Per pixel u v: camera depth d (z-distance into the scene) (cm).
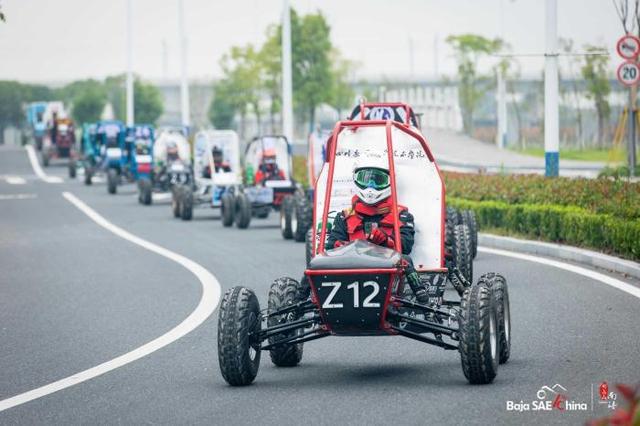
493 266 3847
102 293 3478
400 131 2383
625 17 7481
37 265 4372
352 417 1773
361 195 2155
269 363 2283
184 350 2447
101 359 2384
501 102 14588
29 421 1848
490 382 1994
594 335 2452
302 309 2166
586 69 12962
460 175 5753
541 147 14925
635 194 4062
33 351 2527
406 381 2042
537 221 4491
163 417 1828
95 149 11069
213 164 6469
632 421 1042
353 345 2441
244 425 1752
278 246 4809
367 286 1928
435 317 2217
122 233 5750
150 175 8594
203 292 3388
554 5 5475
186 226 6153
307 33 13712
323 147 5881
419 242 2378
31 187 10856
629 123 6106
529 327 2588
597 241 3978
